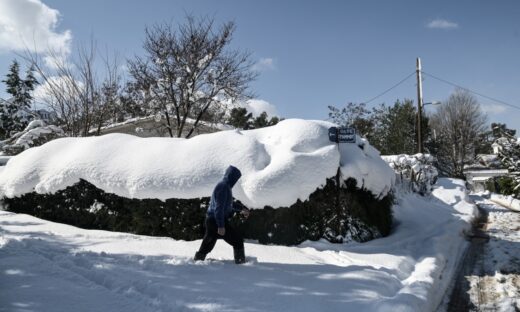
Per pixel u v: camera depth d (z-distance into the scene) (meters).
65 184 8.25
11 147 14.59
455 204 17.03
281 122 8.86
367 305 4.16
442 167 43.03
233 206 5.78
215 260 5.56
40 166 8.88
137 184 7.56
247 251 6.27
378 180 8.45
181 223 7.27
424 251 7.26
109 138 8.79
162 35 16.95
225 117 18.73
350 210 7.80
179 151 8.03
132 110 17.38
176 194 7.35
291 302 4.14
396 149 31.22
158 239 6.95
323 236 7.30
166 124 17.91
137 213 7.52
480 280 6.21
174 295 4.13
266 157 7.80
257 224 7.08
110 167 8.01
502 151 17.69
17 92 32.59
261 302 4.10
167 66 16.62
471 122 48.94
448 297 5.46
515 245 8.66
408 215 11.54
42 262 4.99
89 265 5.02
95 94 15.48
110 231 7.64
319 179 7.39
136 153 8.20
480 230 11.21
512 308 4.92
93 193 8.05
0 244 5.77
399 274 5.81
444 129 49.97
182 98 16.73
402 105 33.69
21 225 7.59
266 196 7.05
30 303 3.72
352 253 6.67
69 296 3.97
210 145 7.96
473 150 52.19
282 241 7.03
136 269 4.96
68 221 8.19
